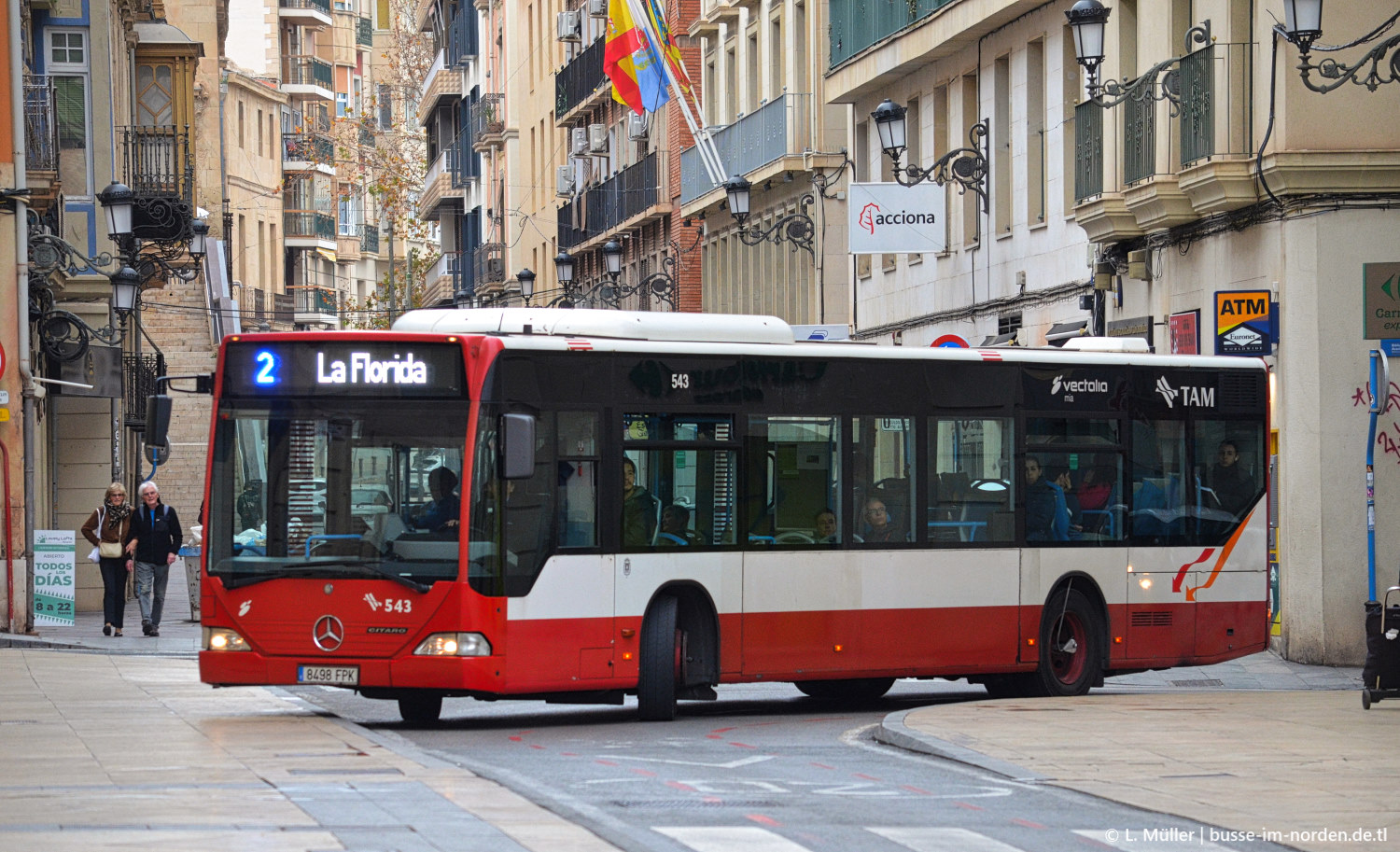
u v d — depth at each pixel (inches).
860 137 2010.3
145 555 1362.0
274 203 4857.3
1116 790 605.0
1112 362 971.9
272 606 792.9
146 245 1851.6
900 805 576.7
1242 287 1210.6
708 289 2642.7
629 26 2292.1
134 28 2207.2
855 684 995.3
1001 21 1593.3
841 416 890.1
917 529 909.8
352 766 639.1
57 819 515.5
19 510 1349.7
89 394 1572.3
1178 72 1240.8
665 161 2842.0
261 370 803.4
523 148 3944.4
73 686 985.5
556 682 802.8
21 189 1360.7
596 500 820.6
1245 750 695.7
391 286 4640.8
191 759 660.7
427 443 790.5
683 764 677.9
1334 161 1129.4
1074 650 957.8
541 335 812.6
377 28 5979.3
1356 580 1141.7
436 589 780.6
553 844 484.1
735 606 857.5
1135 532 973.8
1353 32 1128.2
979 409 931.3
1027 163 1567.4
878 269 1951.3
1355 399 1138.7
